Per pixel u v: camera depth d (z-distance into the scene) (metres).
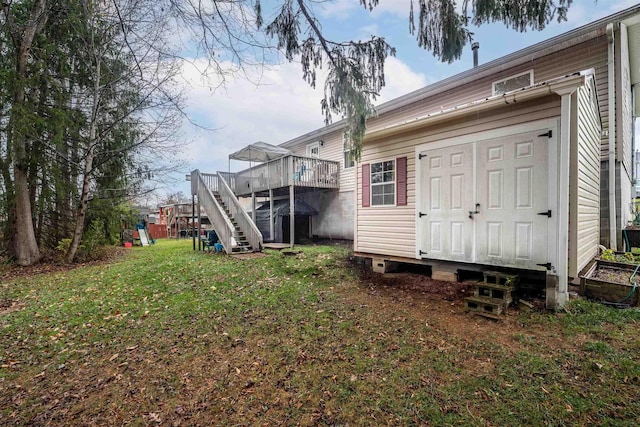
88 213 10.66
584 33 7.38
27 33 7.94
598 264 6.06
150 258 9.84
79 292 5.72
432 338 3.34
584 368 2.63
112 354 3.25
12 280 6.97
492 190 4.77
